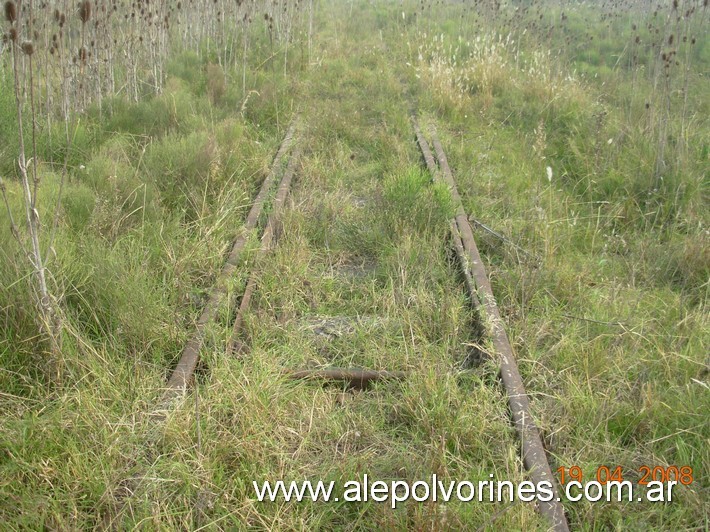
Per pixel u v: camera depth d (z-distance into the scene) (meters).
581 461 3.29
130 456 3.10
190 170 6.27
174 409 3.29
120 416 3.34
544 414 3.60
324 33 16.94
